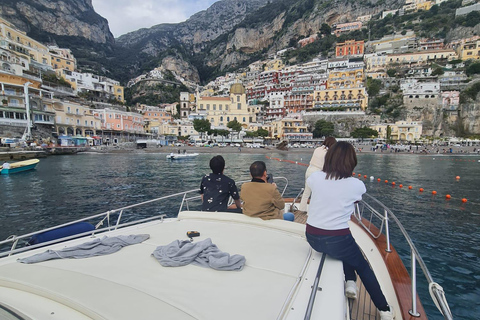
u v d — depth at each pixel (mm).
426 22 140000
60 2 191500
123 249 2986
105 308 1749
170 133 97062
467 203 16312
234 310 1841
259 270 2498
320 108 105125
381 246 4508
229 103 108688
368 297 3371
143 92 164125
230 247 3055
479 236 10398
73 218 12672
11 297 1963
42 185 21172
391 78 110062
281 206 3951
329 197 2527
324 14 189250
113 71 189125
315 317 1829
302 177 26750
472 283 7047
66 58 103000
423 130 92375
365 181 25375
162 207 14281
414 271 2965
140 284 2160
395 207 15258
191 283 2221
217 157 4699
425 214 13719
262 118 122188
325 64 138000
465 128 89938
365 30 159375
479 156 60562
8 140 46062
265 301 1976
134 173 28672
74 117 63156
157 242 3225
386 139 87562
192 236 3373
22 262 2553
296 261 2703
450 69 106938
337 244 2506
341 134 95875
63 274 2277
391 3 172375
